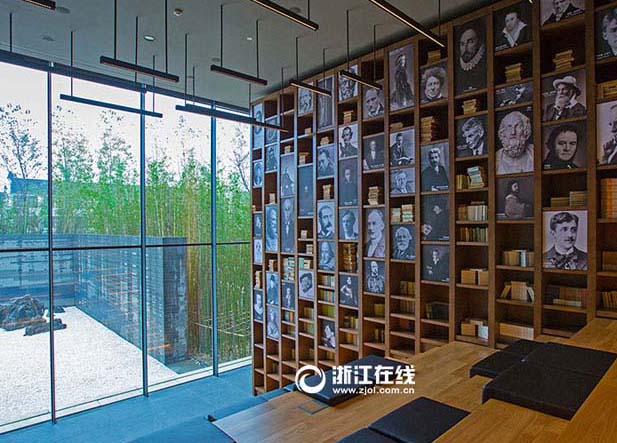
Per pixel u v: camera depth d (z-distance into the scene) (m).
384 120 5.54
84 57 5.90
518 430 1.92
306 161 6.83
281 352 7.14
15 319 6.12
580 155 3.91
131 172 7.25
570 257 3.98
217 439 3.07
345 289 6.04
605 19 3.80
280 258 7.23
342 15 4.83
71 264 6.61
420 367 4.07
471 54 4.69
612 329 3.49
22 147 6.11
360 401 3.54
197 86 7.15
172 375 7.79
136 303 7.33
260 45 5.60
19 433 5.98
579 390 2.24
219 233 8.41
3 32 5.11
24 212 6.16
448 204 4.88
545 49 4.37
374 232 5.67
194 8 4.62
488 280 4.57
